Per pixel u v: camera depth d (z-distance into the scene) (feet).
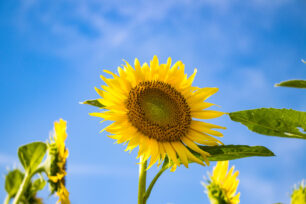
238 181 2.89
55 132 2.78
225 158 2.95
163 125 3.13
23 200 2.70
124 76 3.11
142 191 2.89
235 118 2.94
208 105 3.30
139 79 3.20
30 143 2.75
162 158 3.03
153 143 3.06
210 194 2.87
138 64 3.22
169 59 3.28
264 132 2.93
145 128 3.07
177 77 3.30
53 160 2.72
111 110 3.00
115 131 2.94
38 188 2.77
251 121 2.92
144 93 3.18
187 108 3.25
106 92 3.00
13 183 2.74
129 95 3.11
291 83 2.72
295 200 2.52
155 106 3.16
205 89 3.34
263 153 2.90
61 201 2.71
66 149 2.79
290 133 2.89
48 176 2.70
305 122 2.87
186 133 3.17
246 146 2.90
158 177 2.92
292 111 2.88
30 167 2.73
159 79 3.28
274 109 2.89
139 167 2.94
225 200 2.85
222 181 2.90
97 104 3.06
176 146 3.08
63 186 2.71
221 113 3.26
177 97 3.25
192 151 3.08
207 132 3.19
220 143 3.07
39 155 2.76
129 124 3.06
